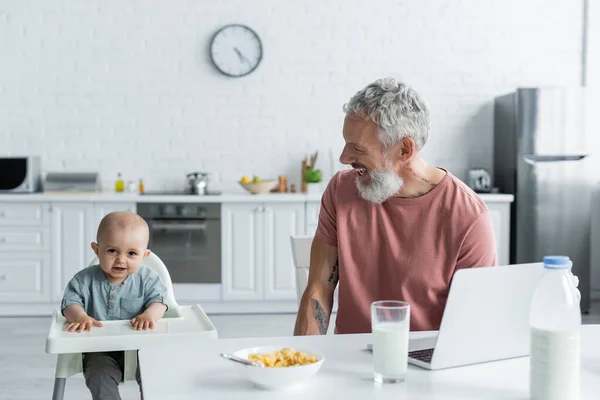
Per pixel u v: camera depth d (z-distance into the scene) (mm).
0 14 5344
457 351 1371
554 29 5539
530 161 5062
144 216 4953
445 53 5520
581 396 1210
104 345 1742
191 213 4961
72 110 5410
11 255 4926
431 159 5566
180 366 1365
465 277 1330
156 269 2320
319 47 5477
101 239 2189
